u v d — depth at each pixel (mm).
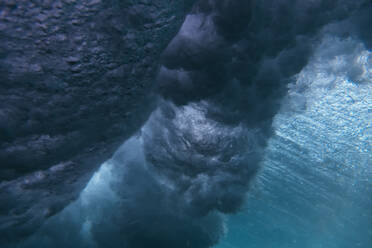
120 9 2264
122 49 2537
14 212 3549
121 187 6582
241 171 7039
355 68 6520
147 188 6797
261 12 4367
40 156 3072
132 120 3820
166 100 5062
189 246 7766
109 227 6691
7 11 1947
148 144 6254
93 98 2820
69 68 2414
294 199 14594
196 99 4965
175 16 2752
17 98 2482
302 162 11336
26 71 2316
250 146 6820
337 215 15062
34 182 3346
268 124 7078
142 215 7035
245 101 5500
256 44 4594
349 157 10148
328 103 8055
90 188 6191
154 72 3227
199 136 5816
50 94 2559
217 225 8555
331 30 5539
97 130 3326
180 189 6953
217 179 6906
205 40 4102
